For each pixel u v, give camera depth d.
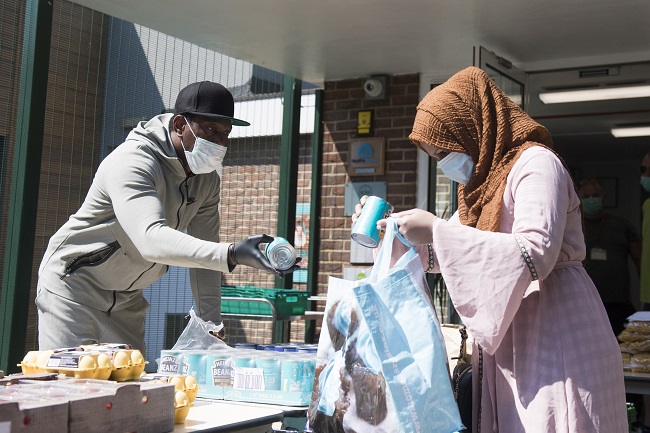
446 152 1.97
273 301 4.98
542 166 1.82
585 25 5.00
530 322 1.84
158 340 4.43
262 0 4.74
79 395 1.45
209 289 2.73
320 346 1.81
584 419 1.76
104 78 4.43
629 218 10.66
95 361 1.80
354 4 4.77
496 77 5.36
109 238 2.59
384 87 6.27
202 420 1.73
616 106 6.47
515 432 1.82
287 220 6.21
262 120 6.01
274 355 2.12
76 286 2.62
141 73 4.68
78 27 4.30
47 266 2.67
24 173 4.05
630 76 5.57
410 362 1.71
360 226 1.95
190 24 5.20
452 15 4.90
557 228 1.76
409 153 6.22
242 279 5.96
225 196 5.51
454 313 5.87
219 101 2.58
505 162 1.89
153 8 4.93
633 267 9.01
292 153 6.28
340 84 6.51
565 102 6.30
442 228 1.79
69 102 4.25
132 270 2.66
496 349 1.81
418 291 1.77
